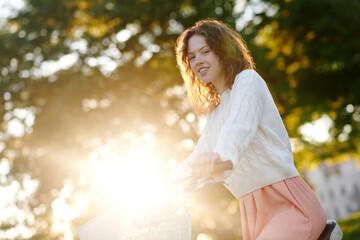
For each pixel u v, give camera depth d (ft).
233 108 4.85
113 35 39.40
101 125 36.45
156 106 39.65
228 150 4.38
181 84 40.83
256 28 41.27
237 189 5.43
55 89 39.17
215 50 5.43
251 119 4.81
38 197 37.11
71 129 35.29
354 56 38.60
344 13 37.78
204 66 5.45
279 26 41.11
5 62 39.99
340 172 180.04
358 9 37.58
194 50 5.49
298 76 41.88
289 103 41.93
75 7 38.47
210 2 38.17
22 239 36.22
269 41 43.21
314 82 41.93
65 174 36.68
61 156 36.27
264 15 40.78
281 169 5.19
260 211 5.22
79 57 39.70
